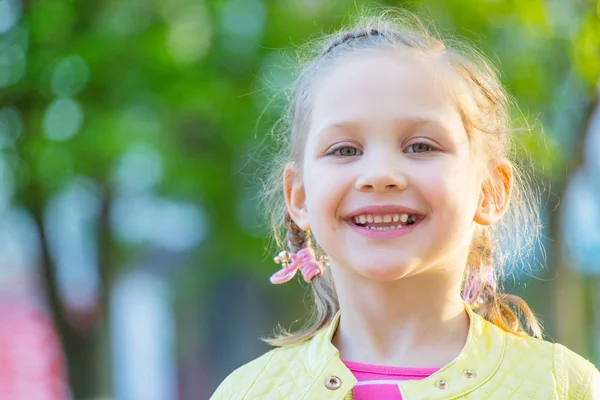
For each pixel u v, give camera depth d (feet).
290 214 10.44
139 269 53.67
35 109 32.14
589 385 9.40
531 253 16.22
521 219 11.66
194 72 32.86
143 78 32.30
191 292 52.37
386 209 9.01
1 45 32.09
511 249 11.50
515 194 11.51
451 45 11.12
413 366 9.39
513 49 30.50
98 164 31.76
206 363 58.70
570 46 27.78
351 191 9.15
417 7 28.30
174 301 55.47
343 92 9.35
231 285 52.90
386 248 9.03
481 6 28.58
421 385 9.18
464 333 9.62
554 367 9.42
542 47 30.60
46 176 31.73
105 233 35.60
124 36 32.17
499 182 10.03
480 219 9.80
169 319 58.85
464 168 9.27
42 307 37.81
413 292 9.39
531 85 29.86
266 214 18.40
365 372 9.46
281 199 12.28
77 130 31.35
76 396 35.91
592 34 26.02
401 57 9.43
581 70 26.50
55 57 31.60
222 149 35.50
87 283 38.70
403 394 9.17
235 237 37.63
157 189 36.06
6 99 32.24
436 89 9.32
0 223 36.63
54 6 31.99
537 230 12.07
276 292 46.88
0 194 33.47
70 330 36.04
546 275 33.04
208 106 32.68
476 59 10.49
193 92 32.45
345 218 9.24
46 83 31.81
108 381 36.35
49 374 35.27
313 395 9.51
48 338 35.73
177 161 34.24
